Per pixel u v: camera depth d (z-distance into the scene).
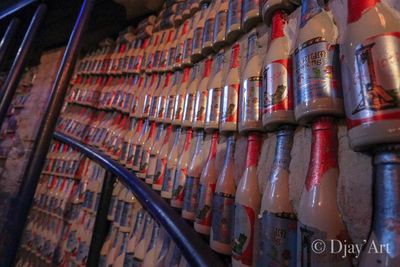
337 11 0.38
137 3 1.42
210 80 0.74
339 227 0.32
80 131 1.66
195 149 0.72
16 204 0.71
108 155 1.32
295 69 0.40
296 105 0.38
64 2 1.43
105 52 1.80
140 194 0.85
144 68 1.25
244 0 0.62
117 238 1.12
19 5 1.21
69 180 1.76
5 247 0.68
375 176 0.29
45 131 0.76
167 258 0.76
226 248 0.50
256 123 0.50
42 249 1.74
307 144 0.41
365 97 0.28
